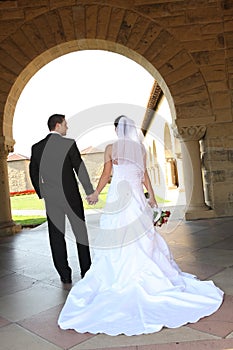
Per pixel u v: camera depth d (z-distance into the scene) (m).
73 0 7.37
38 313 2.96
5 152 7.49
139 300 2.76
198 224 6.71
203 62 7.36
